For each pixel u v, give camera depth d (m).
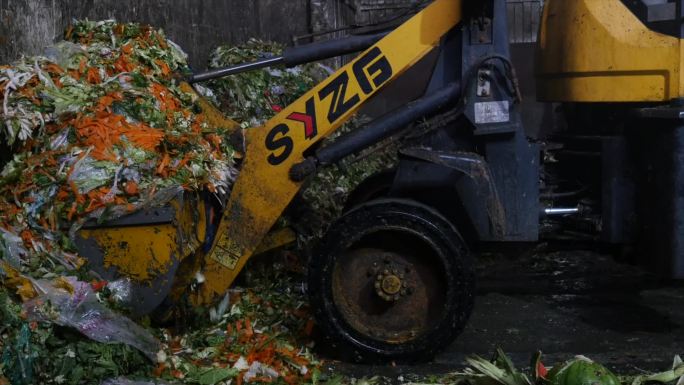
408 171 5.02
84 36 5.38
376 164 8.21
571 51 5.54
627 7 5.50
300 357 4.72
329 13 12.28
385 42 5.05
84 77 4.89
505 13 5.15
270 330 5.04
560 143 5.99
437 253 4.77
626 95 5.37
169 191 4.28
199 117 5.07
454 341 5.36
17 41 5.14
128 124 4.59
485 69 5.11
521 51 14.12
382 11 15.75
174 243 4.30
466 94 5.12
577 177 5.92
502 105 5.12
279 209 4.94
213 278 4.90
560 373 3.92
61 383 3.71
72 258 4.22
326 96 4.99
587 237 5.72
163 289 4.30
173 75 5.28
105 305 4.14
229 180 4.92
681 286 6.70
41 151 4.42
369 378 4.64
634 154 5.58
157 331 4.65
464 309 4.79
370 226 4.80
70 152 4.38
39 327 3.76
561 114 6.46
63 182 4.29
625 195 5.60
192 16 8.52
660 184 5.36
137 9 7.09
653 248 5.46
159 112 4.79
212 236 4.97
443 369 4.79
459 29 5.19
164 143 4.55
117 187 4.30
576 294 6.48
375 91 5.03
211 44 9.15
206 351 4.55
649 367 4.88
